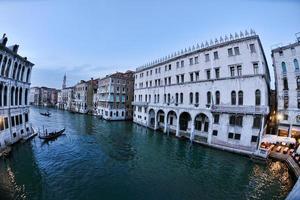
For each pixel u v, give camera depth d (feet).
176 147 92.73
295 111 90.22
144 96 160.97
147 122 152.56
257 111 78.84
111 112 191.62
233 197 46.47
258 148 77.05
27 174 53.62
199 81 104.63
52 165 62.23
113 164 65.98
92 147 87.81
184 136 113.91
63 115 235.61
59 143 92.22
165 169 63.36
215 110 92.48
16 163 61.26
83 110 262.47
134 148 88.84
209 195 47.19
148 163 68.59
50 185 48.39
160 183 52.90
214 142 93.04
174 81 125.18
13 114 79.87
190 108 108.68
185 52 118.52
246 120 82.84
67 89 330.75
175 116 124.47
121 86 199.72
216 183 53.93
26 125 94.53
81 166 62.69
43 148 81.35
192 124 106.11
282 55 95.09
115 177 55.36
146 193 47.06
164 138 113.29
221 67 95.30
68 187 47.98
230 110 86.63
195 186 51.78
